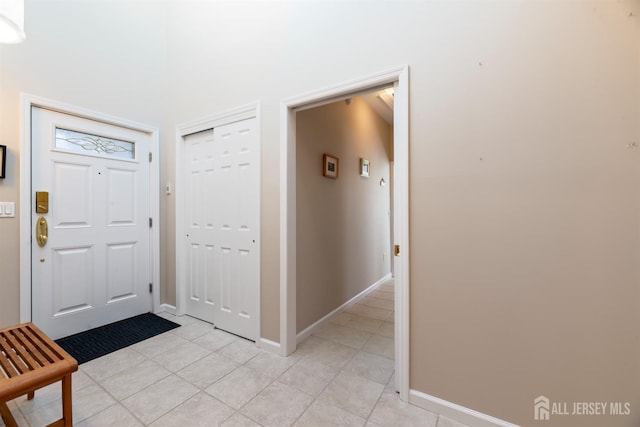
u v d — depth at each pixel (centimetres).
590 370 118
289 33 205
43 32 215
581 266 119
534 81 127
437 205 150
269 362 197
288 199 207
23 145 204
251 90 225
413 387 156
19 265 203
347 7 179
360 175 357
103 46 250
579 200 119
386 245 458
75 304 235
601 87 115
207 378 177
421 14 154
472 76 141
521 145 130
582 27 118
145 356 203
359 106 356
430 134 151
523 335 130
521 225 130
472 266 142
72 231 233
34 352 125
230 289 242
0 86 195
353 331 255
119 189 264
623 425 113
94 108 244
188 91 275
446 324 148
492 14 136
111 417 143
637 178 110
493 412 137
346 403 156
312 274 255
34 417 143
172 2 292
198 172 271
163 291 296
